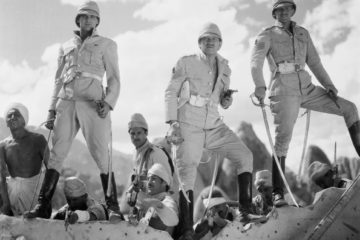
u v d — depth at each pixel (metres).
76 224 6.11
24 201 6.73
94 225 6.14
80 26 6.59
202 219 6.88
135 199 6.48
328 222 6.82
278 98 7.20
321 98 7.41
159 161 7.14
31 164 6.80
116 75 6.56
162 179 6.73
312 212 7.00
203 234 6.77
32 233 6.06
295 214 6.93
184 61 6.82
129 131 7.32
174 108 6.66
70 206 6.59
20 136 6.84
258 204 7.91
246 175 6.82
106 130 6.44
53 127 6.54
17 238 6.00
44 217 6.21
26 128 6.95
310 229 6.95
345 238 6.87
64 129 6.39
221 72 6.93
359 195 6.97
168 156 7.29
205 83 6.82
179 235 6.58
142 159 7.21
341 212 6.90
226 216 7.15
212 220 6.80
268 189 7.84
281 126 7.18
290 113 7.16
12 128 6.81
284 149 7.21
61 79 6.61
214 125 6.88
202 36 6.80
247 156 6.86
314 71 7.51
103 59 6.57
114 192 6.36
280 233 6.84
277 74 7.24
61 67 6.63
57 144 6.36
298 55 7.24
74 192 6.52
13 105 6.88
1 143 6.88
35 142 6.86
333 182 7.97
